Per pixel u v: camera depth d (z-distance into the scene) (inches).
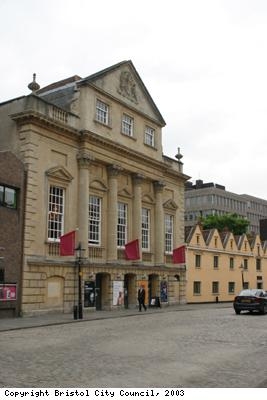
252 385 388.2
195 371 446.3
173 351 570.6
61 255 1188.5
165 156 1729.8
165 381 399.2
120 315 1165.1
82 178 1306.6
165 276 1656.0
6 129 1201.4
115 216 1414.9
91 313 1222.3
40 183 1180.5
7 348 587.5
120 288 1417.3
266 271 2549.2
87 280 1293.1
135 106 1569.9
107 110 1444.4
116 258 1406.3
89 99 1358.3
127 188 1508.4
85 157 1301.7
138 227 1519.4
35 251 1144.8
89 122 1347.2
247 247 2393.0
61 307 1208.8
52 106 1242.6
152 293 1609.3
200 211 4581.7
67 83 1445.6
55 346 607.2
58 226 1241.4
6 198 1082.1
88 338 695.7
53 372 430.9
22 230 1117.7
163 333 767.1
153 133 1674.5
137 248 1445.6
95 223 1374.3
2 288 1041.5
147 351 568.1
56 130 1238.9
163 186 1659.7
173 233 1748.3
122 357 521.3
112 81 1462.8
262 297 1247.5
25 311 1096.2
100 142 1359.5
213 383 394.9
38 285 1141.7
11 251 1078.4
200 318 1098.1
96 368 453.1
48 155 1214.9
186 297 1879.9
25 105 1187.3
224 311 1389.0
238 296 1259.8
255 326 895.1
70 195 1279.5
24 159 1154.7
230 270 2225.6
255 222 5167.3
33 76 1219.2
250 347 613.9
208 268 2062.0
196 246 1987.0
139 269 1512.1
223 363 492.4
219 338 704.4
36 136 1179.9
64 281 1224.8
